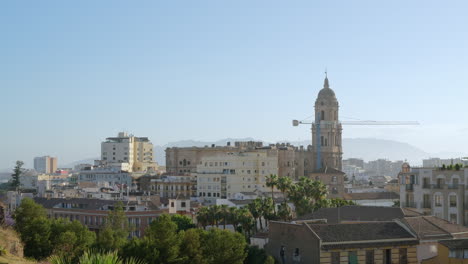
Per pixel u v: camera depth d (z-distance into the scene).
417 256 98.44
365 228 99.88
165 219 99.25
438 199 145.00
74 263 83.31
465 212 141.12
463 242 95.88
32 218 116.56
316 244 94.56
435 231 101.75
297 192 177.38
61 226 113.12
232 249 101.25
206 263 97.44
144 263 85.50
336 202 178.12
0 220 105.81
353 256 95.62
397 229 101.00
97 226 193.88
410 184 151.75
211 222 165.75
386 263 97.12
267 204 165.25
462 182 142.00
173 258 93.56
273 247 105.50
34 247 106.88
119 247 104.38
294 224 100.69
